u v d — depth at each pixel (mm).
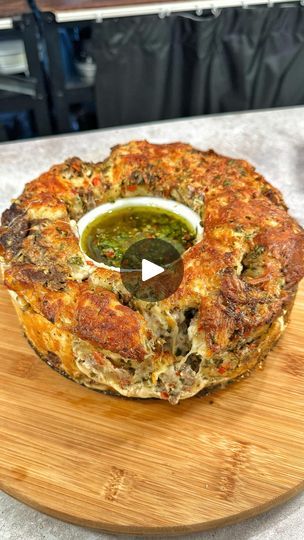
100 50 829
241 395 352
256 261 353
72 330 323
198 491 299
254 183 422
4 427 333
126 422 336
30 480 305
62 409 344
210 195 408
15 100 847
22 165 639
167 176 434
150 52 850
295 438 326
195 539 299
